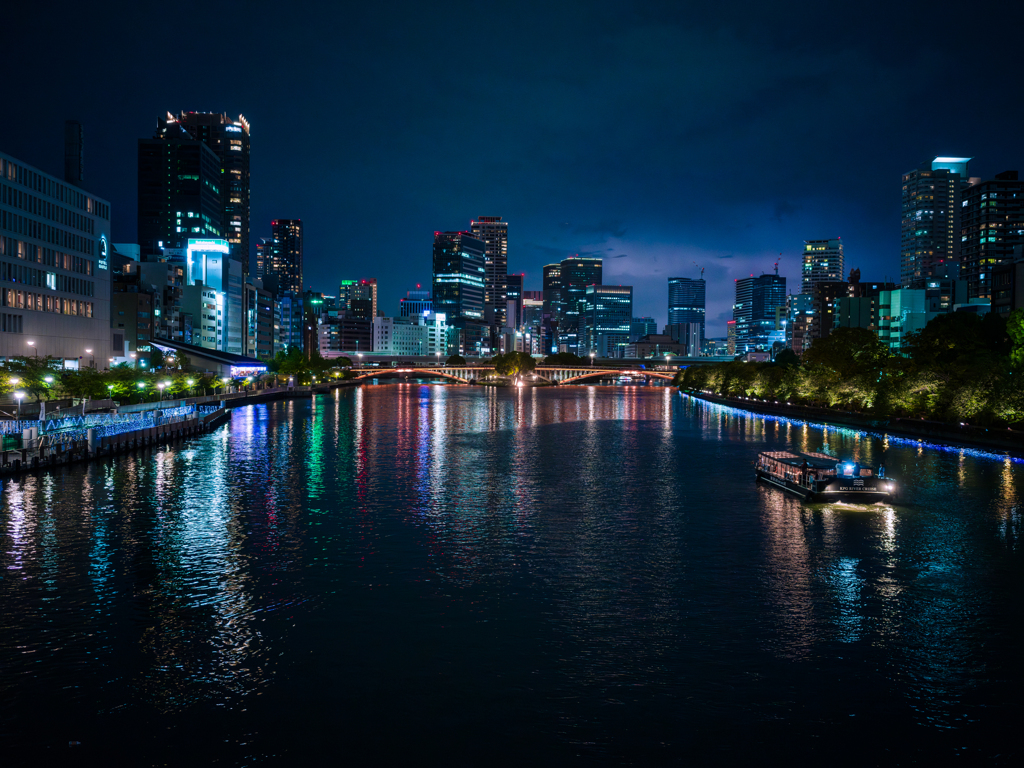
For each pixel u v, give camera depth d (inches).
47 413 4643.2
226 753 1163.3
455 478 3567.9
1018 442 4276.6
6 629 1608.0
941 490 3203.7
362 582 1940.2
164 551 2208.4
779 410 7716.5
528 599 1820.9
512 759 1153.4
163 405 6127.0
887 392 5733.3
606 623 1669.5
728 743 1200.2
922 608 1772.9
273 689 1357.0
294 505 2883.9
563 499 3051.2
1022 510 2810.0
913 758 1165.7
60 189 6520.7
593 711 1290.6
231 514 2709.2
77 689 1350.9
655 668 1448.1
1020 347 5088.6
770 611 1748.3
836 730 1239.5
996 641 1584.6
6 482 3213.6
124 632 1598.2
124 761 1141.7
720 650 1531.7
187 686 1364.4
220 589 1873.8
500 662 1469.0
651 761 1152.2
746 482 3474.4
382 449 4648.1
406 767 1132.5
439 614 1716.3
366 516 2704.2
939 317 6195.9
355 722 1250.0
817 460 3272.6
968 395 4771.2
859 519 2662.4
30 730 1221.1
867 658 1498.5
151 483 3294.8
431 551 2237.9
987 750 1186.6
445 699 1325.0
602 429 6136.8
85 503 2844.5
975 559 2169.0
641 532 2480.3
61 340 6510.8
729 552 2236.7
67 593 1831.9
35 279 6131.9
